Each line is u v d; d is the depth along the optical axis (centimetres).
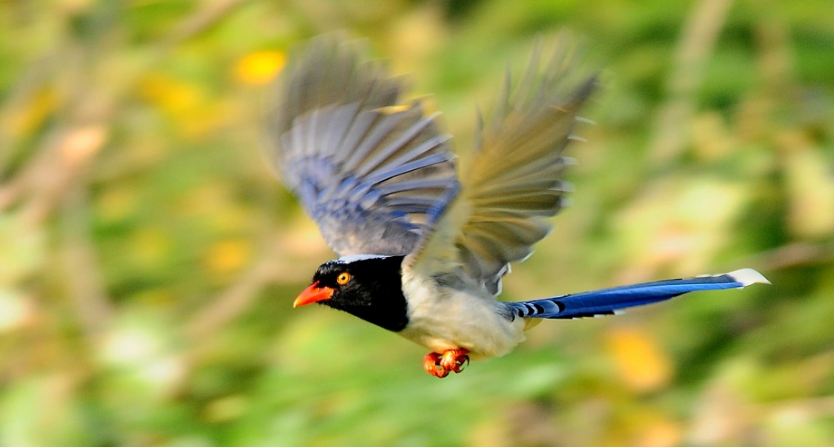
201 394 1231
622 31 1408
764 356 1298
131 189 1459
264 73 1418
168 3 1484
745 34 1380
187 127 1445
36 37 1466
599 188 1326
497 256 834
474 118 1348
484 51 1418
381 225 928
